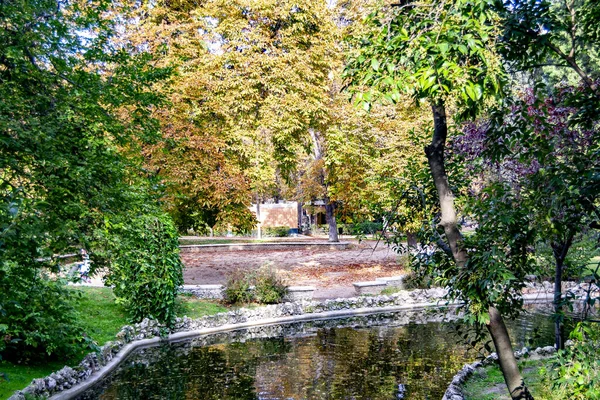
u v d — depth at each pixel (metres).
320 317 12.01
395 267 17.89
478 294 3.79
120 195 5.06
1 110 4.30
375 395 6.50
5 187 4.40
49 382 6.18
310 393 6.64
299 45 16.45
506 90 4.20
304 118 15.62
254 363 8.20
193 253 23.78
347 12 16.17
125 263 6.96
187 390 6.84
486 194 4.48
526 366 6.80
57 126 4.71
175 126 12.43
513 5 4.06
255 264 18.95
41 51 4.80
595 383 3.36
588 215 3.84
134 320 9.84
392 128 16.17
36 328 6.66
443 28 3.04
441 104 4.30
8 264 4.18
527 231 3.98
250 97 15.20
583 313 4.19
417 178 5.45
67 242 4.48
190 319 10.51
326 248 25.17
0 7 4.44
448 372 7.45
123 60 5.61
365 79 3.26
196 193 14.06
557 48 4.05
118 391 6.79
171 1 16.64
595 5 3.96
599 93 4.04
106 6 5.64
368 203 5.94
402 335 10.12
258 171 14.91
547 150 4.19
